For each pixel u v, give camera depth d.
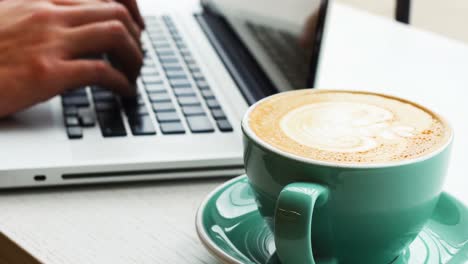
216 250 0.35
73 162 0.48
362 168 0.32
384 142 0.36
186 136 0.53
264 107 0.41
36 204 0.46
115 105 0.60
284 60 0.61
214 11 0.88
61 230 0.43
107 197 0.47
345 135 0.37
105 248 0.41
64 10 0.63
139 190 0.49
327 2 0.54
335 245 0.35
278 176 0.34
